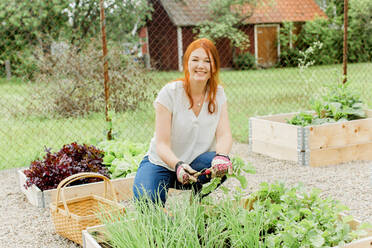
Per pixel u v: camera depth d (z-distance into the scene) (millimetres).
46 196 3732
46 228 3348
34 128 7059
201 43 2738
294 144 4953
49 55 7914
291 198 2646
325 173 4590
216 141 2967
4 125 7398
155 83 7914
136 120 7273
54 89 7578
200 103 2844
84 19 15227
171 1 20453
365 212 3459
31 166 3908
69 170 3820
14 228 3355
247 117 7891
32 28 13031
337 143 4992
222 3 20719
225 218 2410
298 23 22344
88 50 7879
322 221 2414
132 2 17078
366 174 4512
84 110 7531
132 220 2412
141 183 2797
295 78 14438
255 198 2859
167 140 2801
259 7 21266
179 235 2232
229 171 2680
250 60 21234
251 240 2252
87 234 2426
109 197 3848
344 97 5660
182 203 2562
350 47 18922
